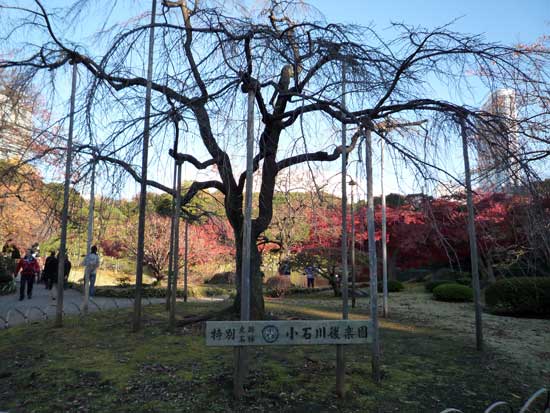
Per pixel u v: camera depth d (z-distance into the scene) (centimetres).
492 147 341
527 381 525
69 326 773
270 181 733
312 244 1559
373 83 380
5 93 436
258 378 479
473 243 682
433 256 1830
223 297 1582
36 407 403
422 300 1534
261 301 766
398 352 637
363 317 1020
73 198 479
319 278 2355
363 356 598
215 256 1880
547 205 330
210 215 911
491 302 1199
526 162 335
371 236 510
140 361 542
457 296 1466
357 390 454
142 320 830
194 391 439
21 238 1805
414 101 394
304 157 413
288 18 680
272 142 575
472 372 548
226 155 430
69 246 1738
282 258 1684
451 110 364
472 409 427
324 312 1083
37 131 485
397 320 1004
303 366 533
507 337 810
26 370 510
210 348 610
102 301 1328
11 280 1596
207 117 408
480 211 688
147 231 1719
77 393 435
